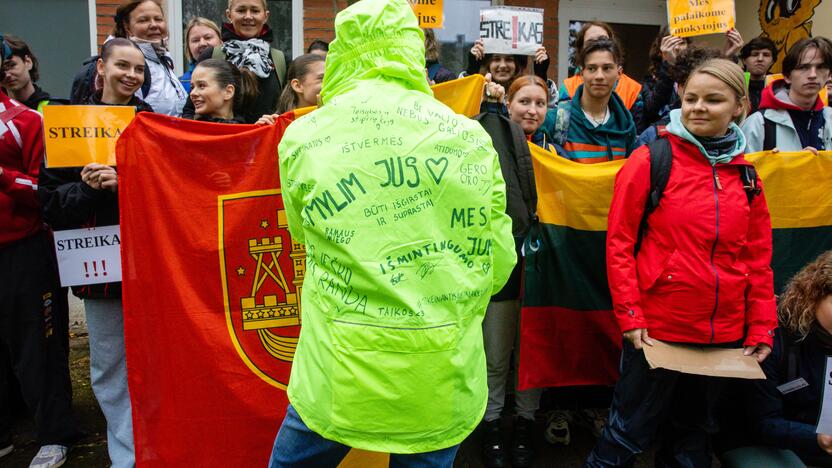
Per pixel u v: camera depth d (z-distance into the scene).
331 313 1.73
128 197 2.63
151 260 2.67
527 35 3.89
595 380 3.27
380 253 1.68
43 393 3.15
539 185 3.14
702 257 2.51
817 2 6.09
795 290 2.65
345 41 1.87
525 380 3.17
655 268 2.57
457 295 1.72
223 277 2.71
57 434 3.20
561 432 3.43
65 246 2.81
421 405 1.70
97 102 3.08
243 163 2.70
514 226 3.00
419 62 1.88
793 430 2.61
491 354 3.15
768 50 4.60
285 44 6.70
